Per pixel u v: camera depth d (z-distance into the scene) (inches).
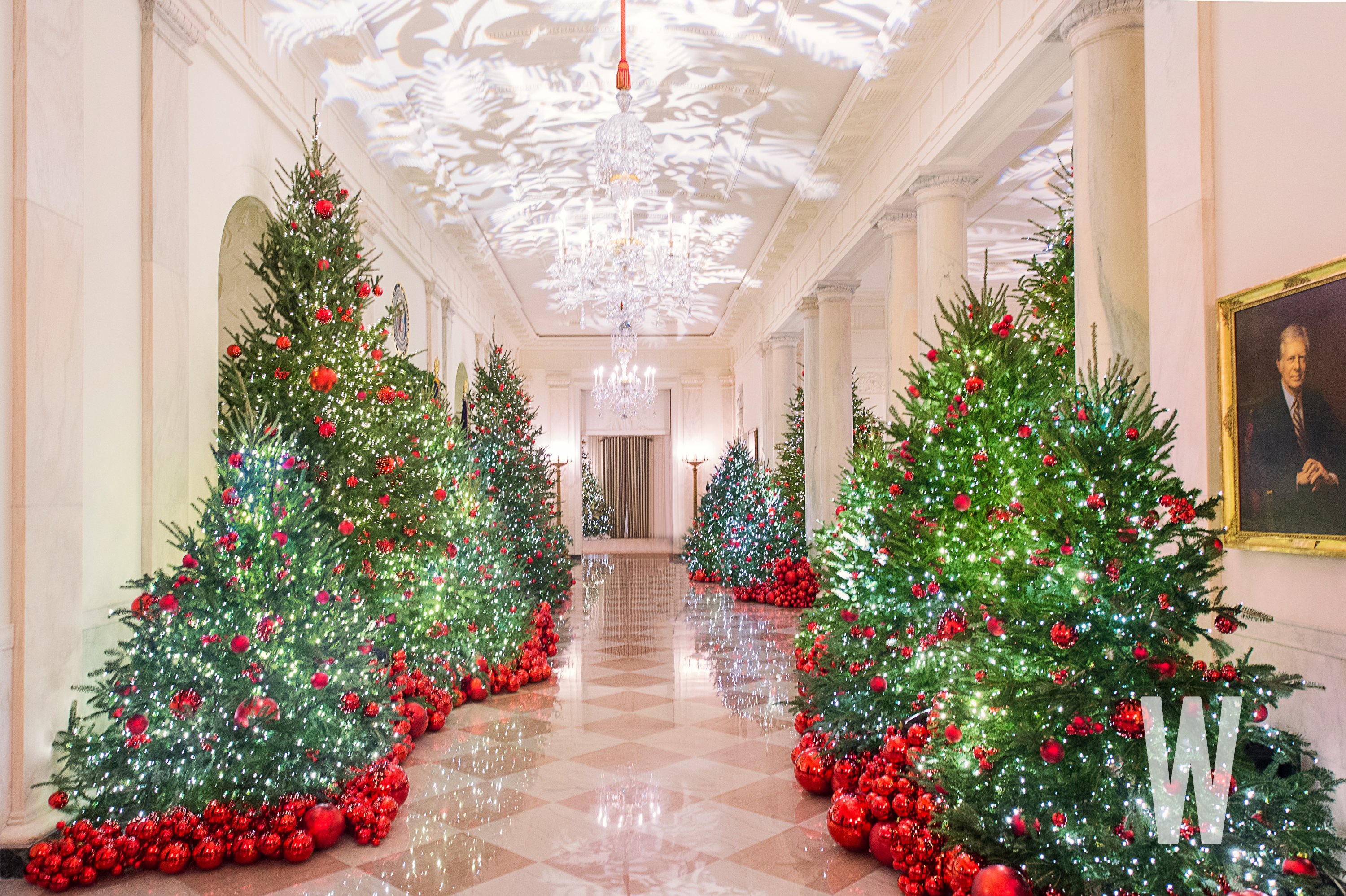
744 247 504.4
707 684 267.7
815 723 181.9
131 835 136.3
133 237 167.0
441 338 449.1
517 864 138.9
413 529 222.8
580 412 814.5
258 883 132.2
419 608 222.7
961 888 116.6
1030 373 167.8
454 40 260.8
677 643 338.3
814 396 452.8
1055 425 123.7
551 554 415.8
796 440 502.0
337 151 284.7
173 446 176.7
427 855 142.5
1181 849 101.8
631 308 465.4
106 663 145.5
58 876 128.0
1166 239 149.3
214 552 149.8
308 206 220.4
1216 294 138.9
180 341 180.1
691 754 197.2
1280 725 127.0
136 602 144.1
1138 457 113.4
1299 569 124.0
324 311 203.2
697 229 468.4
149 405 168.7
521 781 179.0
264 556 153.8
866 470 192.7
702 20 253.1
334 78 269.0
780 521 478.3
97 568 153.8
